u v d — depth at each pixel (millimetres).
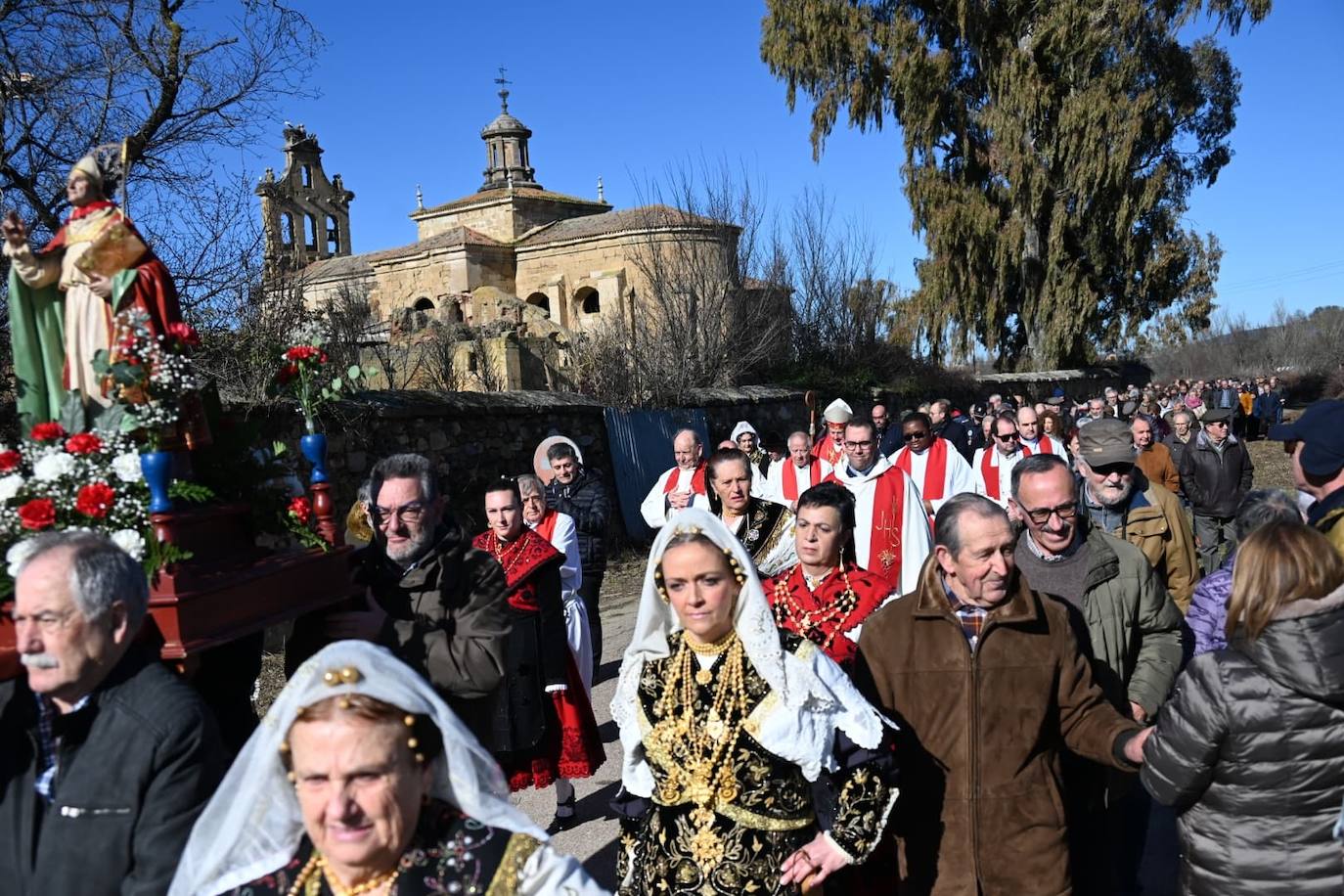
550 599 4945
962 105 28719
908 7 28953
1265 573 2605
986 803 3123
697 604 2717
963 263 28828
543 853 1950
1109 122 27000
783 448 13586
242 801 1887
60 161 10438
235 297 10188
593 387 16109
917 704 3209
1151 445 9188
